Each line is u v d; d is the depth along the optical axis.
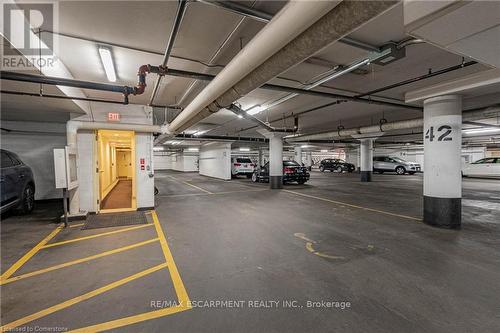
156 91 4.97
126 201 7.64
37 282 2.57
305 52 2.19
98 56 3.51
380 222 4.86
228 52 3.45
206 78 3.84
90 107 5.68
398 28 2.79
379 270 2.78
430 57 3.56
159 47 3.29
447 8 1.60
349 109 7.27
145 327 1.88
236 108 6.00
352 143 16.84
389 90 5.07
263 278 2.63
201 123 9.43
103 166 8.05
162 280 2.61
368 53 3.35
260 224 4.81
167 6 2.44
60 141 7.28
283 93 5.37
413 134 12.48
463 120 6.48
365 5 1.58
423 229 4.35
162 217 5.45
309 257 3.18
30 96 4.27
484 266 2.86
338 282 2.53
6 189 4.73
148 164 6.29
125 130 5.93
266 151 25.69
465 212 5.62
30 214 5.66
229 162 15.41
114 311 2.08
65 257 3.23
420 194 8.59
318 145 19.62
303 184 12.20
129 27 2.80
